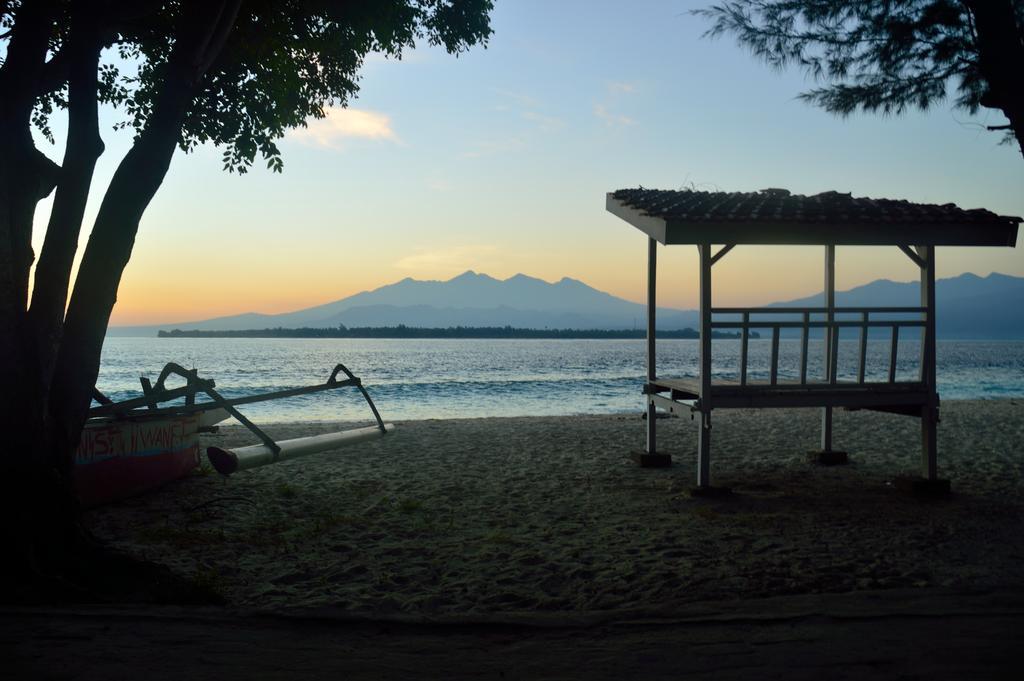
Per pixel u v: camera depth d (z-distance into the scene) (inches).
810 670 130.9
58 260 201.8
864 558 219.6
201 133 330.3
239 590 191.5
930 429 322.7
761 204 331.0
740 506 297.9
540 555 226.4
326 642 146.3
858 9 234.7
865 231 299.1
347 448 476.1
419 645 145.6
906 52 237.5
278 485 350.6
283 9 297.6
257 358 3523.6
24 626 150.4
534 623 157.5
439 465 410.3
